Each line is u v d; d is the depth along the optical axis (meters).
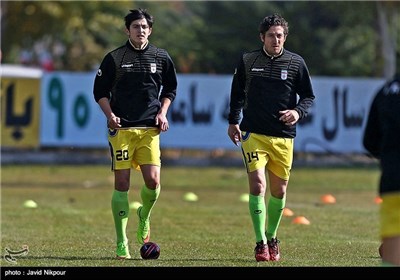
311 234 47.91
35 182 88.69
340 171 108.75
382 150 25.84
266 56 36.84
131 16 36.62
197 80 112.06
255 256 36.78
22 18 144.75
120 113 36.75
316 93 112.06
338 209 63.72
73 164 115.25
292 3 165.50
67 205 65.12
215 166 116.81
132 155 37.06
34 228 49.56
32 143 111.19
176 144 111.94
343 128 112.75
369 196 76.69
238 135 38.22
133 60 36.62
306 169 111.44
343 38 164.25
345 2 156.88
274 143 36.88
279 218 37.78
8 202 66.62
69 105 111.56
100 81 36.72
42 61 160.88
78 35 162.62
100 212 59.94
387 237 25.28
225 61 167.38
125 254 37.03
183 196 74.69
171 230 49.16
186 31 172.88
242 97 37.72
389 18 152.38
